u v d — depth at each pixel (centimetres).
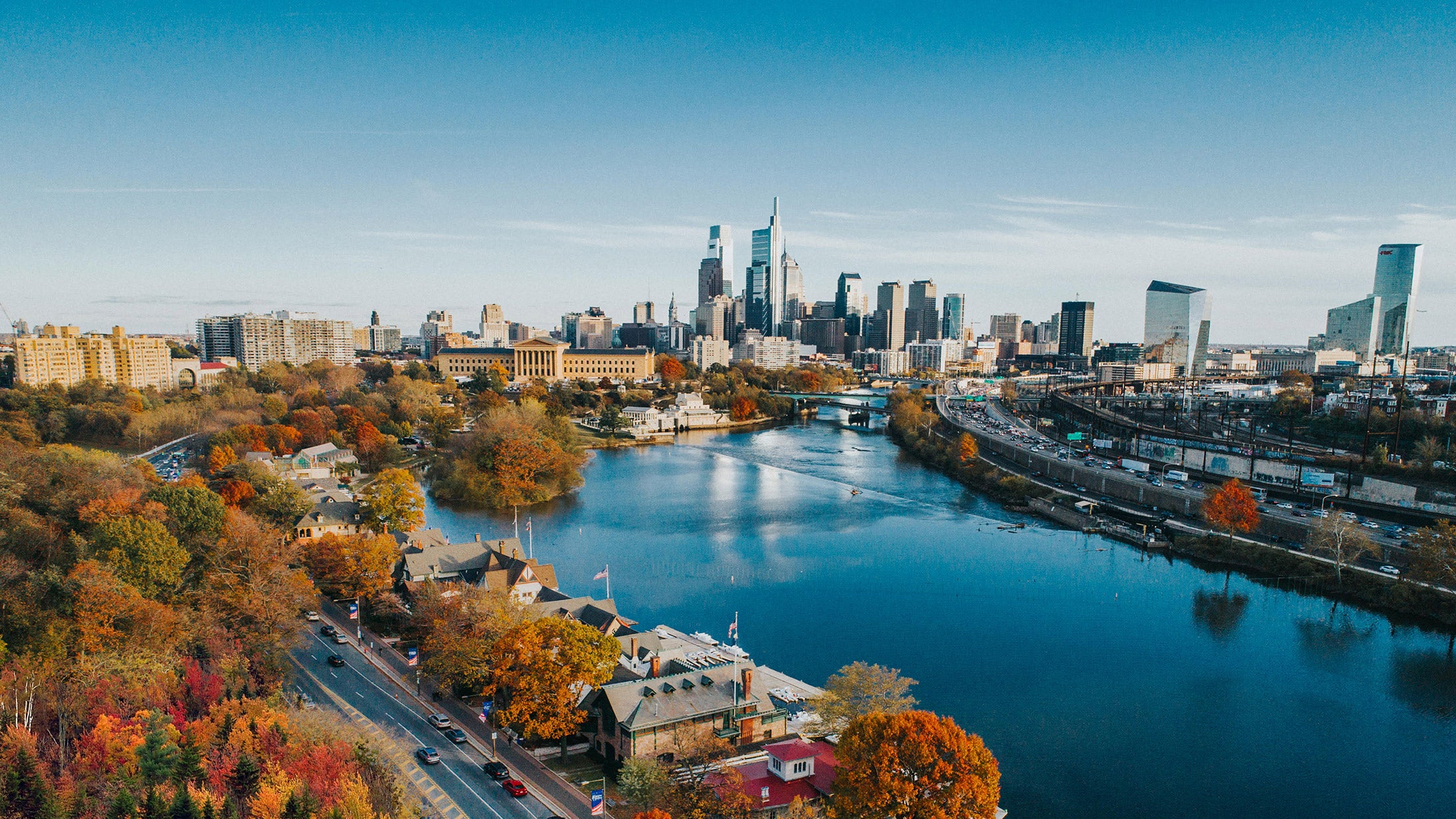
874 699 12788
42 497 16538
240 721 10419
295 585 15475
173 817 8212
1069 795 12144
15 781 8656
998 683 15750
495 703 13075
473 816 10250
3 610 12056
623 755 11612
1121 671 16362
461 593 15088
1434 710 14875
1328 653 17262
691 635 17250
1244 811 11862
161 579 14438
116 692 10862
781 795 10650
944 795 9125
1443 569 19438
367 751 10606
